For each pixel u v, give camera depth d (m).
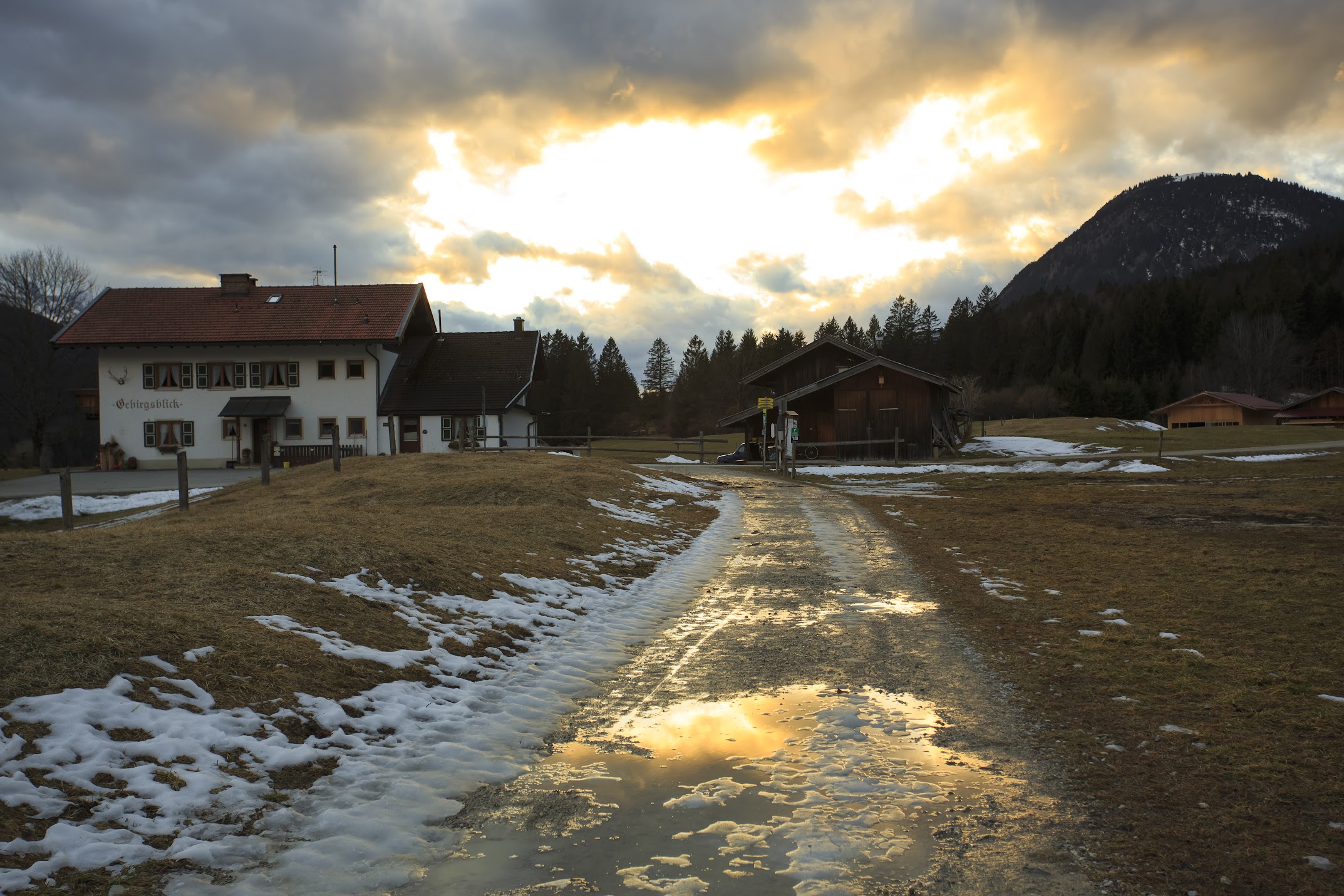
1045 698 6.11
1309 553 11.81
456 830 4.18
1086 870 3.65
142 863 3.62
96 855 3.59
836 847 3.92
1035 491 23.09
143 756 4.50
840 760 5.06
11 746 4.21
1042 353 126.50
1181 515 16.80
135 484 32.94
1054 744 5.19
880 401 36.38
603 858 3.87
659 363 131.25
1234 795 4.34
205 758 4.62
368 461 27.19
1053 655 7.20
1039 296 185.25
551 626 8.68
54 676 5.00
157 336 45.16
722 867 3.76
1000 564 11.98
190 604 6.90
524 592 9.71
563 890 3.57
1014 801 4.40
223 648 6.02
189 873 3.62
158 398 45.47
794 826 4.16
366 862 3.81
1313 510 16.91
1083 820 4.14
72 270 56.16
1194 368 104.88
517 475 20.34
